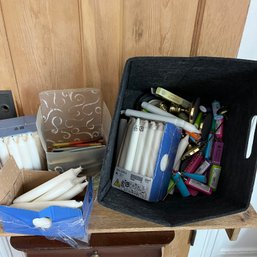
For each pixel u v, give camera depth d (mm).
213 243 1127
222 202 521
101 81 662
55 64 632
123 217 559
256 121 480
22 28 583
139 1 567
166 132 515
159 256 704
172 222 469
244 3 565
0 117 683
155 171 514
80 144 607
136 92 604
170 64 500
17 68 628
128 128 549
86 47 615
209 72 525
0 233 525
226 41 610
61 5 566
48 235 528
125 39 610
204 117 584
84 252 674
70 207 475
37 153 597
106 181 508
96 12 577
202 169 578
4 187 489
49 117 621
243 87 531
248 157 479
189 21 590
